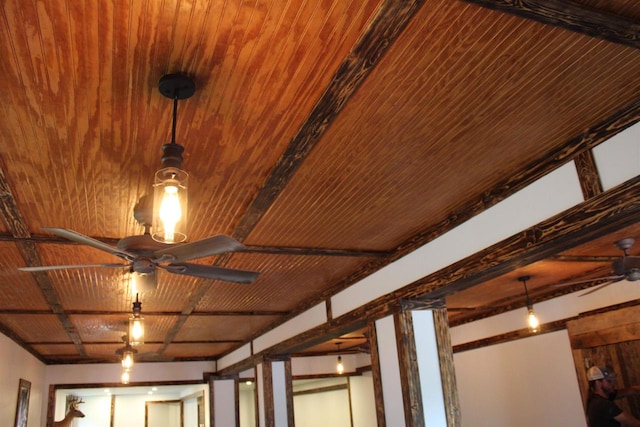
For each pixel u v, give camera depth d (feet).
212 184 10.59
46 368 32.89
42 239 12.48
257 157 9.55
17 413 24.68
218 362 36.55
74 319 21.97
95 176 9.80
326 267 16.85
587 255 16.98
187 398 45.39
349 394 38.47
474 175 11.00
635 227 14.11
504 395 25.09
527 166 10.78
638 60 7.63
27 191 10.23
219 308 21.77
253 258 15.30
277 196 11.21
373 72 7.45
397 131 9.05
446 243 13.19
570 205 9.75
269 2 6.04
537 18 6.56
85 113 7.86
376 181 10.88
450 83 7.83
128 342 22.82
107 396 48.01
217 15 6.17
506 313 25.45
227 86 7.48
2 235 12.10
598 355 20.68
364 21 6.46
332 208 12.11
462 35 6.86
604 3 6.42
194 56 6.83
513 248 10.98
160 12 6.06
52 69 6.87
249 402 43.42
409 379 14.16
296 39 6.66
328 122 8.47
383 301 15.74
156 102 7.70
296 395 43.83
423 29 6.70
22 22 6.06
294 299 21.18
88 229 12.21
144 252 8.83
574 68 7.68
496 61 7.42
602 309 20.66
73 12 5.95
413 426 13.78
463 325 28.22
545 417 22.82
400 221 13.28
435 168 10.52
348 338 31.55
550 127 9.31
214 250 8.59
